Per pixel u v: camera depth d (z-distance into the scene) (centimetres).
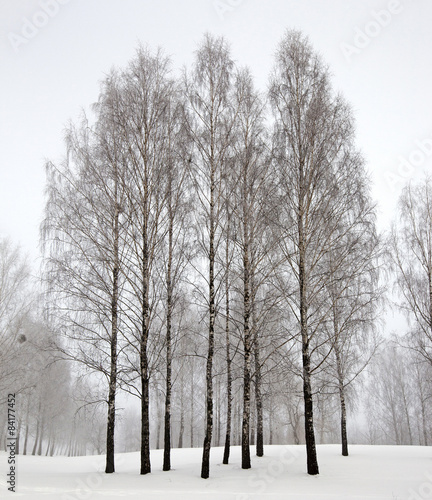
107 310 1456
